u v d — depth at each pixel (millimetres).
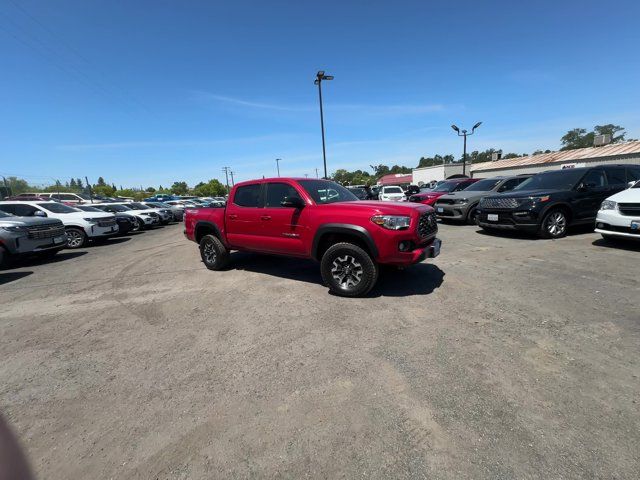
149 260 7977
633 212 5891
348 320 3637
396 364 2721
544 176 8797
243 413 2225
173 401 2400
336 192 5387
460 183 14609
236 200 5766
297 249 4863
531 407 2141
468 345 2969
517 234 8656
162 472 1780
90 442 2033
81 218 10844
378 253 4074
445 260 6070
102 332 3721
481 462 1740
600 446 1808
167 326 3793
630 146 24094
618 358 2662
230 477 1729
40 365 3035
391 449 1857
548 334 3094
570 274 4844
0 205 10602
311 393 2398
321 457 1827
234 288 5090
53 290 5605
